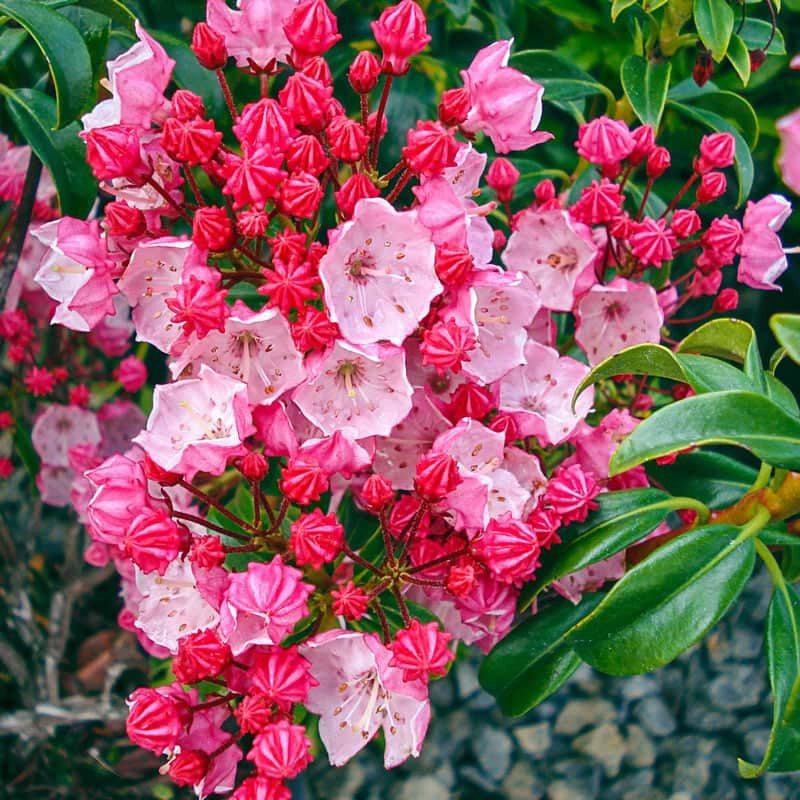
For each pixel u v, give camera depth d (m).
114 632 0.69
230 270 0.43
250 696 0.40
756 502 0.42
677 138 0.58
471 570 0.41
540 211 0.44
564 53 0.58
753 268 0.46
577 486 0.42
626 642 0.40
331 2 0.52
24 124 0.45
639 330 0.45
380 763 0.73
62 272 0.42
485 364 0.41
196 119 0.41
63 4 0.44
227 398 0.39
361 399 0.40
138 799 0.61
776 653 0.41
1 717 0.58
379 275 0.40
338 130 0.40
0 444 0.64
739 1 0.47
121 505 0.40
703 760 0.74
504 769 0.73
